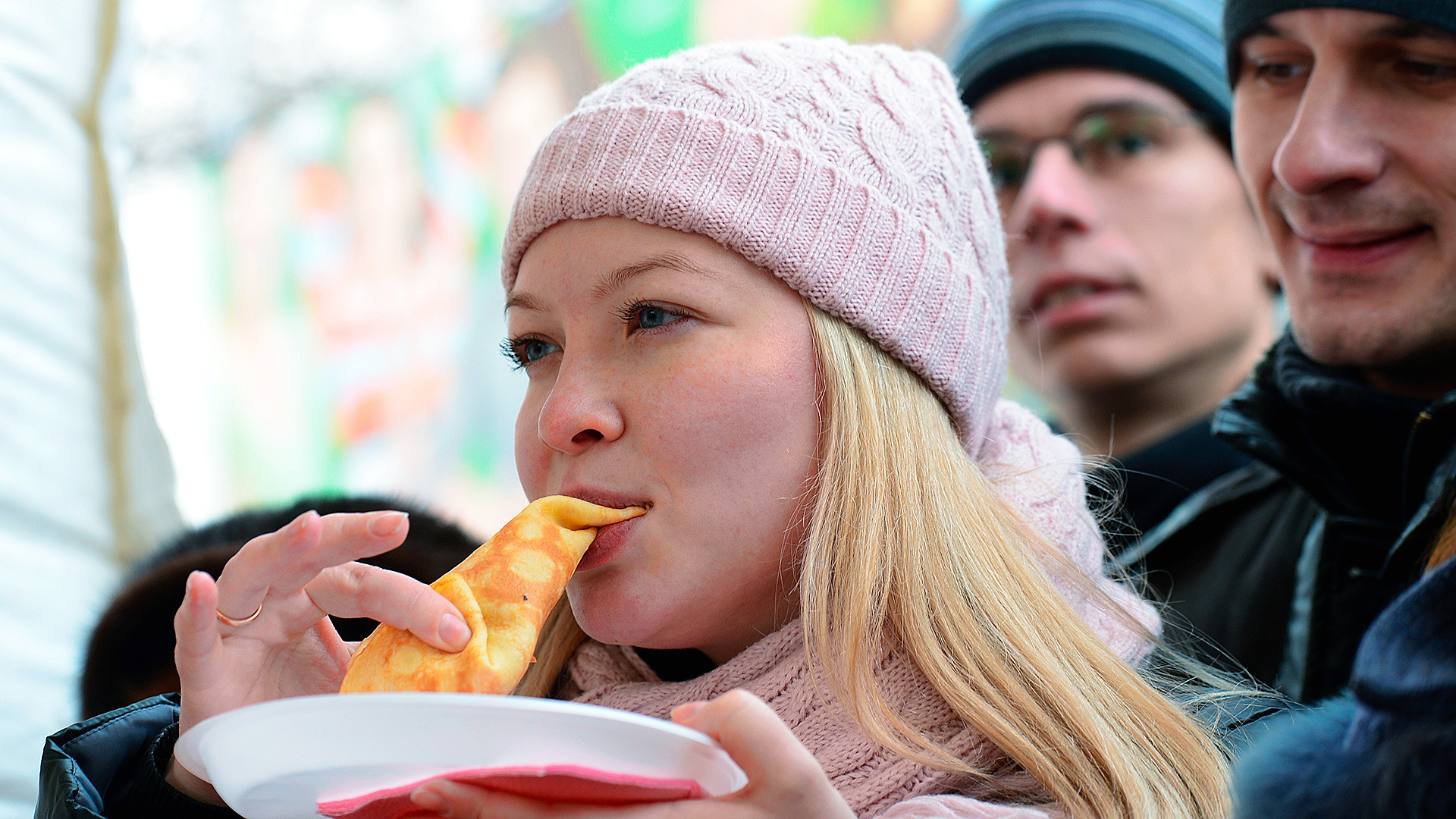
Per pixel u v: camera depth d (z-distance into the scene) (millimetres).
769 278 1405
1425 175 1579
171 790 1276
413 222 5844
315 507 2037
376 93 5949
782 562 1390
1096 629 1560
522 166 5574
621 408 1353
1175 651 1859
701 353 1346
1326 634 1780
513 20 5664
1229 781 1317
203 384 6406
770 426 1360
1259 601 2029
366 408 5914
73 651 2533
